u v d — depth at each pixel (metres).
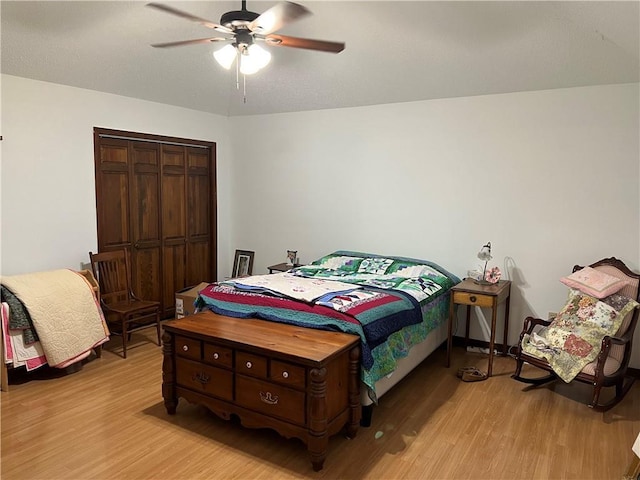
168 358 2.94
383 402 3.23
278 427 2.55
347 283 3.78
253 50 2.69
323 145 4.94
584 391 3.43
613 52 3.22
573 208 3.81
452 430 2.86
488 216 4.15
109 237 4.39
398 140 4.51
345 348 2.58
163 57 3.89
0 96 3.52
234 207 5.64
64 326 3.55
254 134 5.38
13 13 2.98
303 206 5.15
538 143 3.89
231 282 3.63
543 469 2.47
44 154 3.82
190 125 5.06
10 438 2.72
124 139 4.46
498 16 3.02
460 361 4.02
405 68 3.87
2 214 3.60
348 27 3.39
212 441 2.71
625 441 2.74
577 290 3.50
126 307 4.09
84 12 3.09
